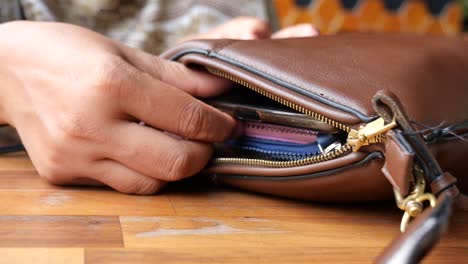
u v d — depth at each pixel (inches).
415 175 18.6
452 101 22.7
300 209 24.1
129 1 40.6
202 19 41.7
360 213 24.0
